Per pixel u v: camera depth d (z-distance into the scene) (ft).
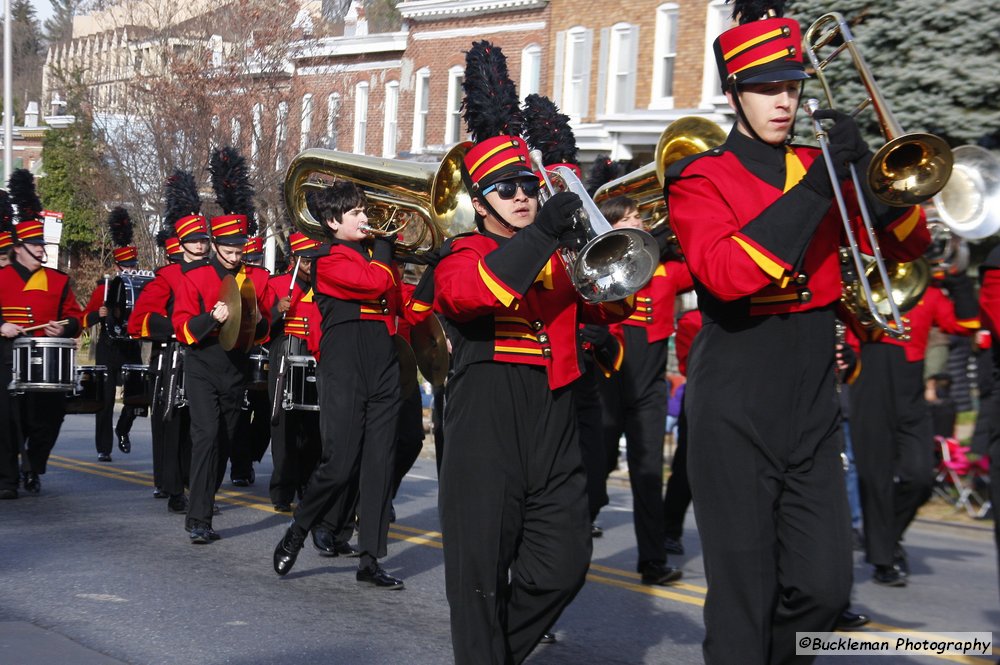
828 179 11.50
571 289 13.61
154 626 19.10
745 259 11.46
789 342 12.15
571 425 13.64
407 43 97.30
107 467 39.40
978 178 17.29
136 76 84.12
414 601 21.31
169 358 29.71
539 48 85.35
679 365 25.88
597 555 26.30
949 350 34.35
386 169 23.95
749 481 12.06
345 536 25.26
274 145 84.17
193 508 26.17
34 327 32.19
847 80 42.32
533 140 22.07
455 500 13.38
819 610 11.90
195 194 32.63
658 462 22.97
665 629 19.83
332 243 22.47
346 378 21.94
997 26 40.16
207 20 84.53
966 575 24.85
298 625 19.39
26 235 32.71
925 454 23.75
